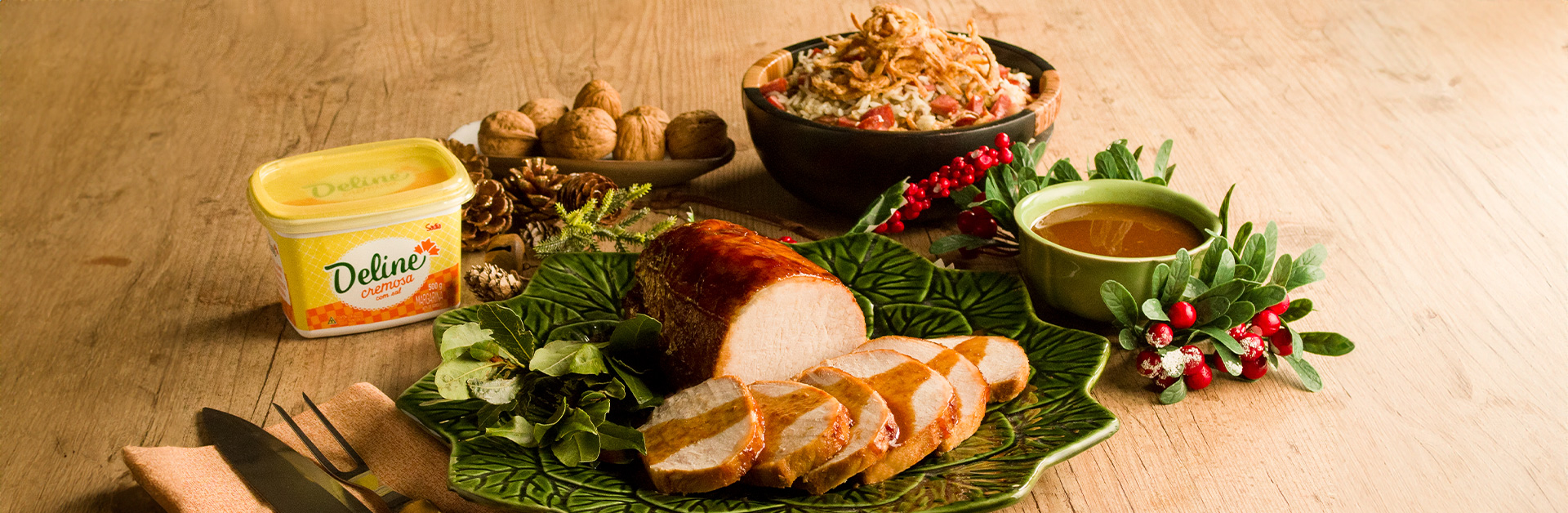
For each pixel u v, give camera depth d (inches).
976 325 50.8
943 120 55.9
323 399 49.5
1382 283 54.1
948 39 57.0
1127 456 47.3
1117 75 70.7
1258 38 74.8
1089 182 52.7
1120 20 77.5
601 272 52.9
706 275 48.6
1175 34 75.5
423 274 51.8
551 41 75.9
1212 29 76.1
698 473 44.8
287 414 46.7
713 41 75.3
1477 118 65.9
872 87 55.6
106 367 50.8
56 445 48.0
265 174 50.8
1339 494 46.1
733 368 48.4
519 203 56.7
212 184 61.9
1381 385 49.6
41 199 61.0
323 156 51.4
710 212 58.3
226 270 55.7
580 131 57.9
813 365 49.5
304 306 51.1
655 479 45.1
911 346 49.1
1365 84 69.2
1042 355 49.2
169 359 51.1
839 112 56.3
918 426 45.7
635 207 58.4
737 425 45.7
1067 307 51.4
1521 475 46.6
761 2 80.0
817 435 45.1
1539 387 49.4
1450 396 49.1
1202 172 61.4
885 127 55.3
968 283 52.1
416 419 47.0
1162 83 69.7
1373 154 62.6
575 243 54.1
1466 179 60.6
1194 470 46.9
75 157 64.6
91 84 72.0
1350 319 52.3
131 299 54.0
